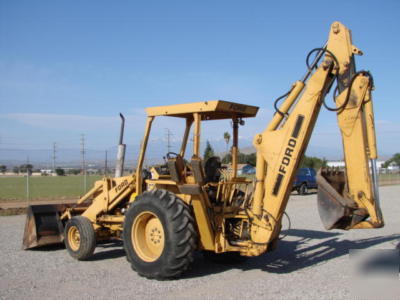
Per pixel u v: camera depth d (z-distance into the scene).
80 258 7.48
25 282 6.07
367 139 5.97
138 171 7.32
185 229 6.03
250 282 6.07
